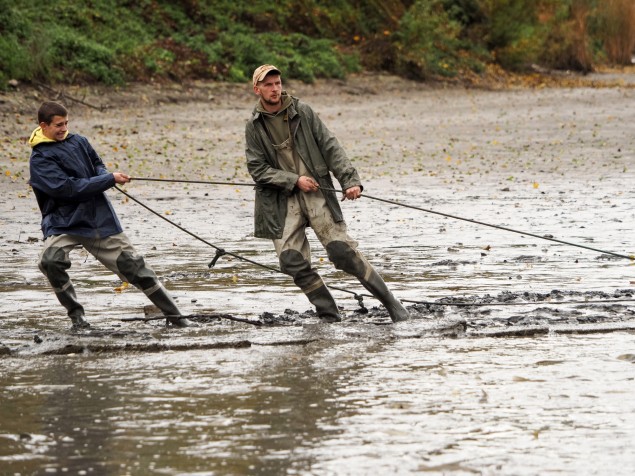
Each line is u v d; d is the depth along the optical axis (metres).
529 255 21.09
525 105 71.69
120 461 8.88
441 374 11.67
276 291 17.59
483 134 53.25
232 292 17.48
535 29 102.62
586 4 116.56
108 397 10.86
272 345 13.34
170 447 9.23
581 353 12.71
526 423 9.84
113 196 31.84
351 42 87.06
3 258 21.17
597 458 8.88
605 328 14.04
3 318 15.34
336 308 15.19
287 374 11.76
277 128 14.77
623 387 11.07
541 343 13.31
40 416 10.20
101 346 13.00
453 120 60.66
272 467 8.70
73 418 10.12
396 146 47.88
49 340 13.38
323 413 10.20
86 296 17.17
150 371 11.98
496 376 11.57
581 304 15.92
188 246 22.80
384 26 87.88
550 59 112.56
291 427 9.77
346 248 14.88
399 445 9.23
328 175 14.92
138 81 64.44
